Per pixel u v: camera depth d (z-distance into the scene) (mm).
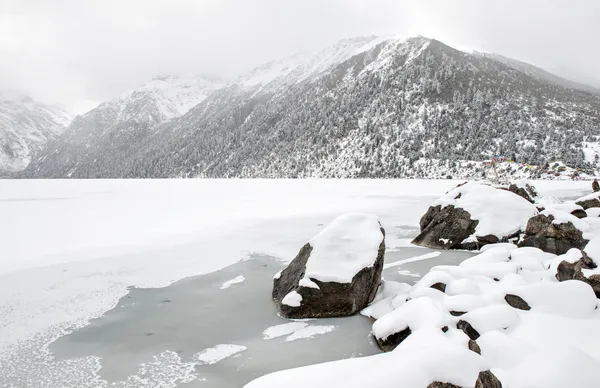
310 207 24672
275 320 7129
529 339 5289
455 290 6934
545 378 3910
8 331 6641
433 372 3631
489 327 5559
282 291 7996
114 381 5051
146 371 5309
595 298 6164
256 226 17094
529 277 7902
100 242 13758
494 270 7832
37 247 12953
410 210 22688
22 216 21312
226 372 5277
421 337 4613
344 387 3516
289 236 14820
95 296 8391
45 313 7445
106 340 6312
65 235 15172
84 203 29297
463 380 3594
